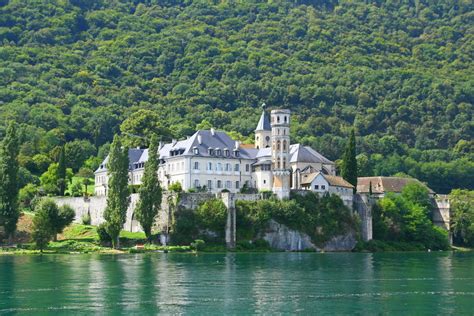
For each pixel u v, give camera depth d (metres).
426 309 160.00
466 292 180.88
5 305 160.25
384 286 189.38
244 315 152.00
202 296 170.88
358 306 162.38
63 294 172.50
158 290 178.38
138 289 179.75
